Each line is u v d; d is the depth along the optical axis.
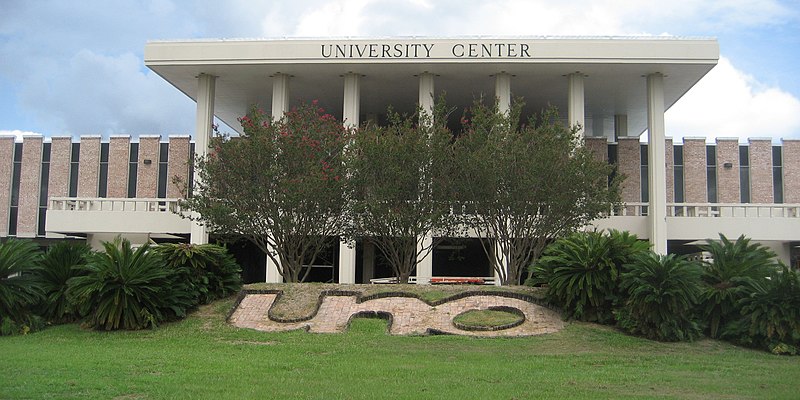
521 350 15.30
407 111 41.41
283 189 20.69
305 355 14.20
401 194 21.98
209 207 21.53
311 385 10.59
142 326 17.80
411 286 20.77
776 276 16.36
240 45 33.12
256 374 11.64
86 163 40.53
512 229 22.66
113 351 14.59
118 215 34.88
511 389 10.46
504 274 22.88
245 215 21.11
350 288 20.44
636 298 16.70
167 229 34.62
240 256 35.78
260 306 19.48
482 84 35.66
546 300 18.77
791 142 39.31
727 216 33.94
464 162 21.84
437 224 22.28
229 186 21.56
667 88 36.03
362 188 21.97
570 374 12.15
